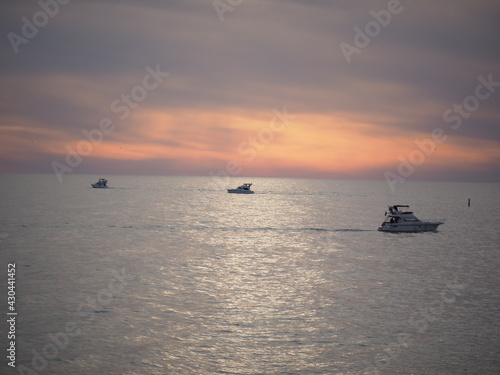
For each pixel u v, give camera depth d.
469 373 35.59
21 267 66.31
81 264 69.00
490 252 84.25
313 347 39.62
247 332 42.53
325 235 105.19
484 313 48.28
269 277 62.69
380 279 62.34
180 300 51.41
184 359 37.22
